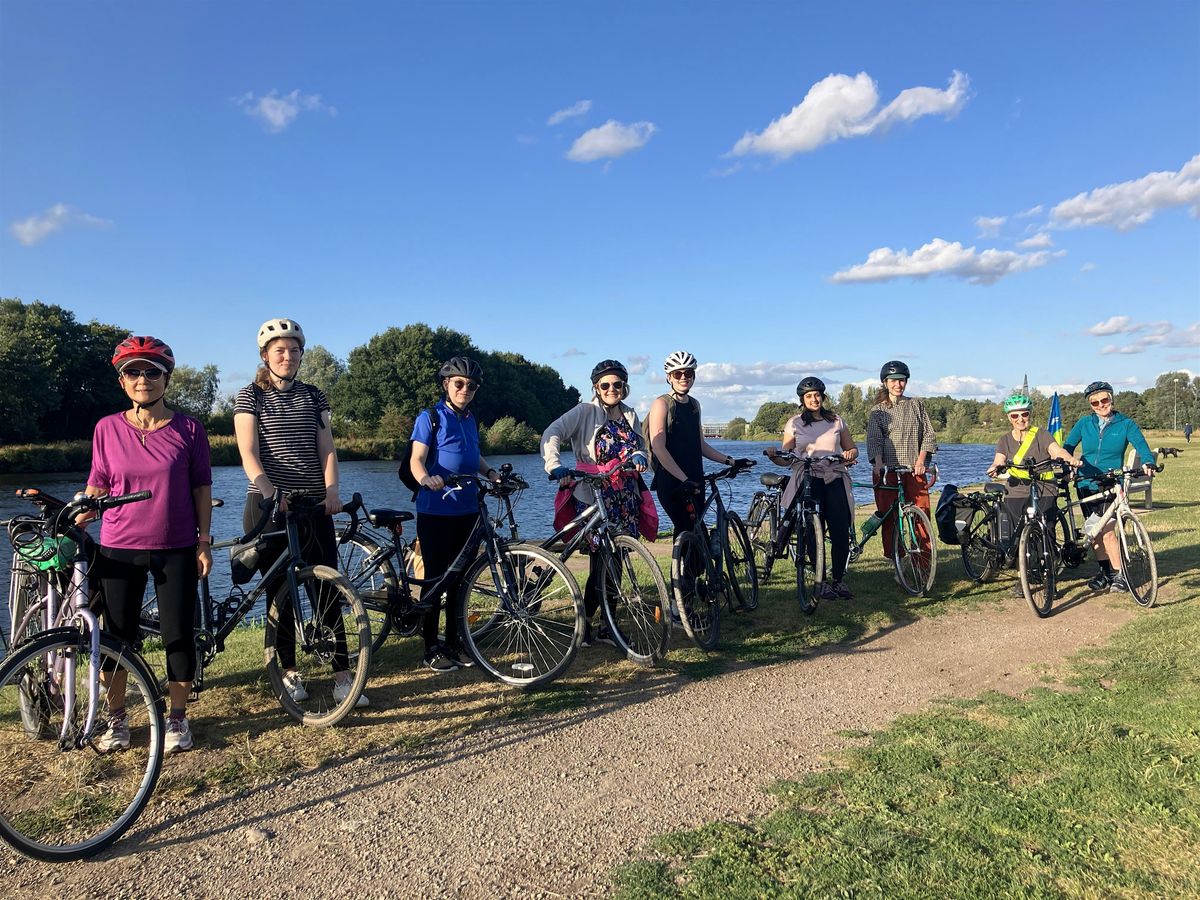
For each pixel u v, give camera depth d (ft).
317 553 14.05
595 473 16.34
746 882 8.15
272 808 10.19
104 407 183.52
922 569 23.49
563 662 14.80
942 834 9.02
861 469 73.97
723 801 10.23
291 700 13.06
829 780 10.64
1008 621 20.02
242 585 13.44
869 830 9.13
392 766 11.46
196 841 9.41
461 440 15.56
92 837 9.24
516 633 16.02
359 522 16.16
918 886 7.97
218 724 12.89
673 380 18.60
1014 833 9.00
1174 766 10.62
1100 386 24.61
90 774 10.77
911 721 12.90
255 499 13.70
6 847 9.21
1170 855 8.48
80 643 10.13
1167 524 34.83
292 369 13.71
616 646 17.54
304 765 11.43
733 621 19.98
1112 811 9.46
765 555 23.24
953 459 151.23
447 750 12.03
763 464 84.99
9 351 151.43
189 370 232.32
